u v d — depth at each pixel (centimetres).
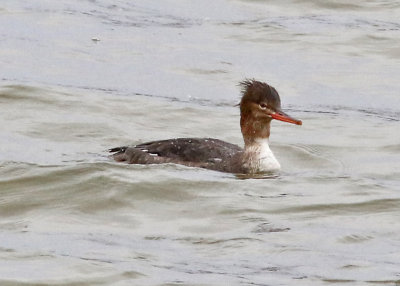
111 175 1590
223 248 1365
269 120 1706
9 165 1634
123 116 2017
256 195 1570
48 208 1502
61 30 2619
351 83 2330
